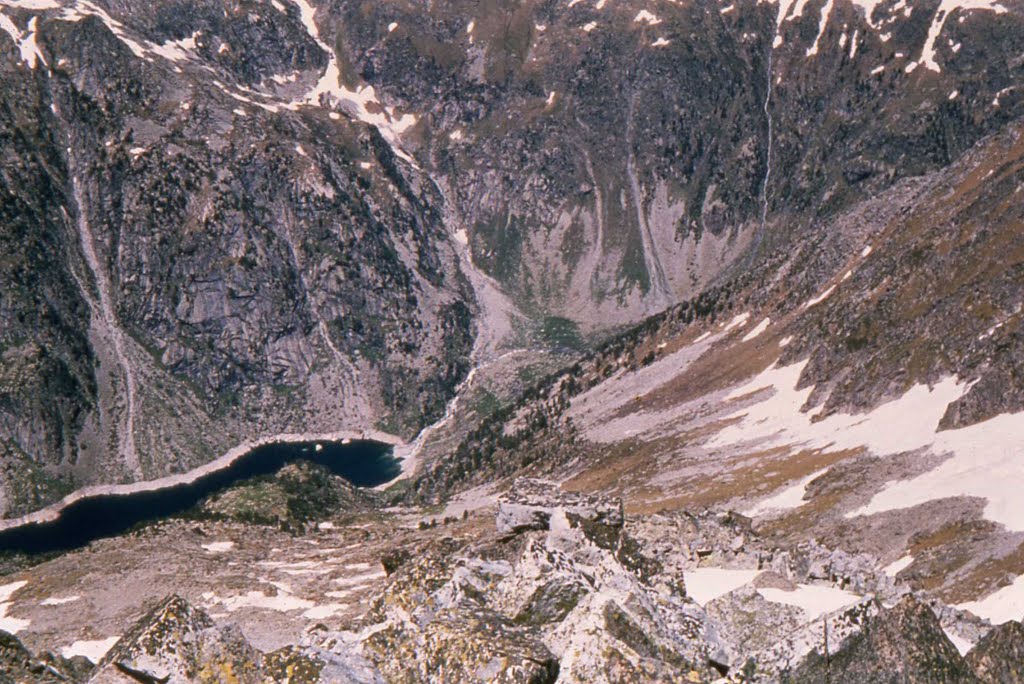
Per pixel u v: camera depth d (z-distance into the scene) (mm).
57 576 143750
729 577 66375
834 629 22547
